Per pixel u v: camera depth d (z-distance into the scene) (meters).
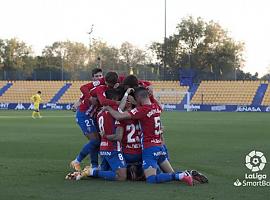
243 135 29.55
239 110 76.00
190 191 11.63
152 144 12.93
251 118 50.91
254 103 78.88
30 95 88.12
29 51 133.25
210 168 15.80
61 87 89.00
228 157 18.84
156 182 12.70
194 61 113.25
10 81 91.31
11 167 15.85
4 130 33.56
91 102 14.38
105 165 13.73
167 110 78.44
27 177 13.77
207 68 113.81
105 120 13.10
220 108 77.38
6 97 88.25
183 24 114.00
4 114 61.09
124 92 13.58
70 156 19.09
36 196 11.07
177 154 19.94
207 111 74.81
